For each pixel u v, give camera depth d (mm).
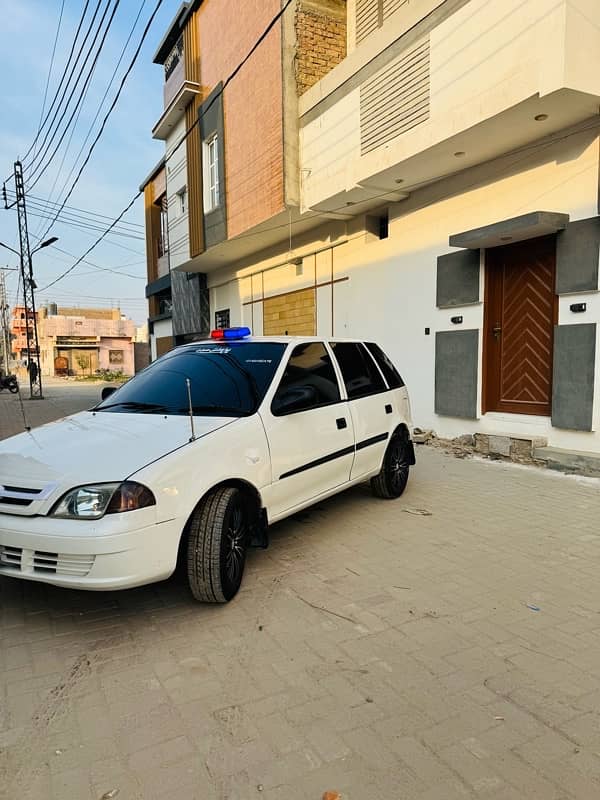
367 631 3295
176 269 17078
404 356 9836
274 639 3217
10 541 3174
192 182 14578
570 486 6461
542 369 7789
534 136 7094
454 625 3357
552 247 7496
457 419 8898
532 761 2244
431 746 2334
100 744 2375
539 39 5906
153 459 3318
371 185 8930
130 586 3115
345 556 4469
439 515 5500
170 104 15125
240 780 2162
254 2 10742
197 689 2754
